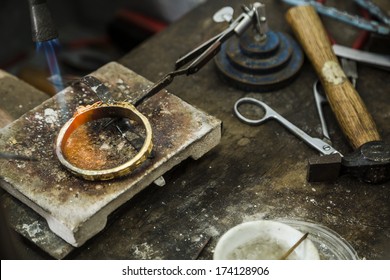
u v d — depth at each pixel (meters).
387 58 0.74
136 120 0.62
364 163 0.62
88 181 0.60
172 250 0.60
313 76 0.73
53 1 1.12
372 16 0.78
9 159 0.61
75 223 0.57
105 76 0.68
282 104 0.71
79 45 1.08
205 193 0.64
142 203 0.63
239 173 0.65
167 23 1.04
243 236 0.58
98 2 1.12
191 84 0.73
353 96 0.67
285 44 0.73
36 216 0.61
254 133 0.68
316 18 0.74
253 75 0.71
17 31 1.12
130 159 0.60
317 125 0.69
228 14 0.71
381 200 0.63
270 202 0.63
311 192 0.63
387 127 0.69
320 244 0.60
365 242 0.60
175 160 0.62
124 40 1.05
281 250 0.58
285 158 0.66
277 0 0.81
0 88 0.72
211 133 0.64
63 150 0.61
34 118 0.64
